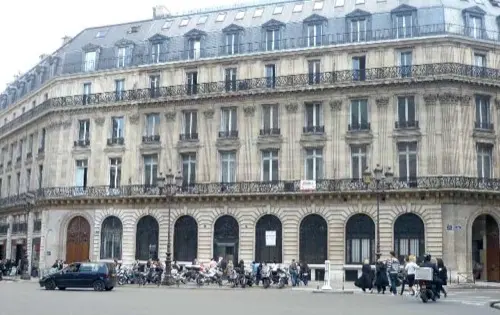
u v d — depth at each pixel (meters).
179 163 47.41
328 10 46.75
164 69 49.03
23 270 49.50
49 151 52.41
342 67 44.06
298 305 21.55
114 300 23.19
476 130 41.69
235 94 45.84
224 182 45.56
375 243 41.38
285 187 43.75
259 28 47.56
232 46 47.97
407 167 41.81
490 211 41.00
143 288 33.81
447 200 40.19
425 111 41.69
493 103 42.59
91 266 31.39
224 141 46.06
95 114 50.69
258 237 44.31
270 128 45.16
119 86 50.75
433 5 43.62
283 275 36.28
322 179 43.06
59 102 51.75
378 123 42.59
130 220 47.84
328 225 42.47
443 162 40.81
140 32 52.94
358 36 44.56
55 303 21.42
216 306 20.69
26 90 62.72
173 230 46.47
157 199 46.91
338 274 41.69
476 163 41.53
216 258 45.09
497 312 19.64
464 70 41.66
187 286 35.59
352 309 20.00
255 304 21.83
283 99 44.97
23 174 58.44
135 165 48.62
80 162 51.09
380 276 30.00
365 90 43.12
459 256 39.72
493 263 41.62
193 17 52.12
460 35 42.19
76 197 49.34
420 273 23.81
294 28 46.41
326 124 43.75
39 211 52.38
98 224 48.84
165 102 48.09
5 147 65.12
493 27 43.91
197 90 47.28
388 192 41.06
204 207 45.78
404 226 41.06
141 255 47.44
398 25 43.91
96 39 54.34
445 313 18.95
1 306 19.92
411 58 42.84
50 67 56.59
